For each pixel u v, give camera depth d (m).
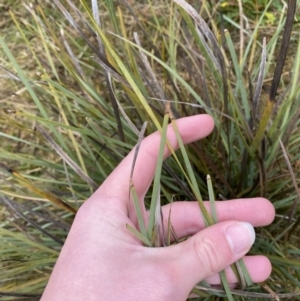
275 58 0.26
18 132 0.28
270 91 0.14
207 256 0.15
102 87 0.27
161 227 0.17
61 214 0.24
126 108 0.23
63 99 0.21
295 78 0.18
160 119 0.18
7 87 0.29
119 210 0.16
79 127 0.20
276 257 0.18
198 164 0.20
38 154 0.27
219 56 0.15
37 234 0.23
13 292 0.20
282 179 0.21
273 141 0.20
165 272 0.14
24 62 0.29
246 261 0.18
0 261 0.21
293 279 0.19
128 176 0.17
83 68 0.28
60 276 0.15
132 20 0.28
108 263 0.15
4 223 0.23
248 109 0.18
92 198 0.17
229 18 0.27
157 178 0.14
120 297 0.14
